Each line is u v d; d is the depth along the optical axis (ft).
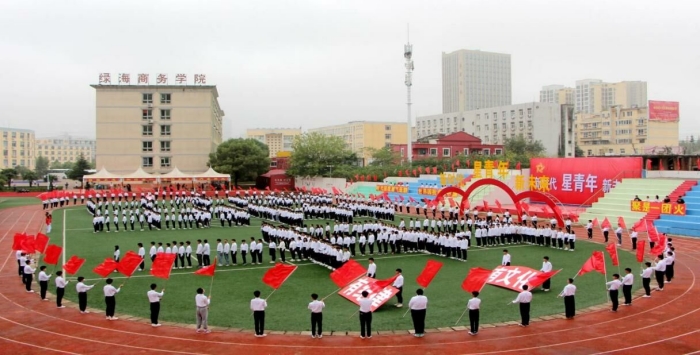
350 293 73.15
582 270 74.08
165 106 281.95
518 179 195.83
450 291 77.20
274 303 70.28
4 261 100.99
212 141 297.74
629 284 69.56
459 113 504.02
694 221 134.41
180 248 94.38
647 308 68.44
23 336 57.67
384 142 525.75
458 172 209.97
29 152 602.85
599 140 479.00
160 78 282.36
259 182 320.09
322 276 86.79
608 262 99.91
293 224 145.18
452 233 111.65
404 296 74.64
